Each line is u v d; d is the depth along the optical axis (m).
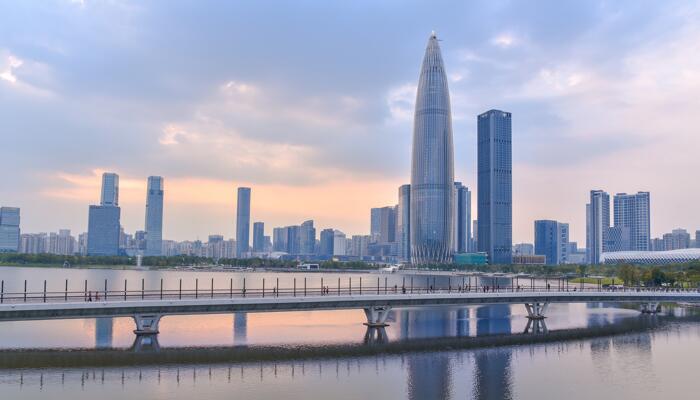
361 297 107.44
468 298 117.50
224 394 67.06
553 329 118.81
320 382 72.94
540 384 74.00
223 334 106.94
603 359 88.94
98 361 81.06
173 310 93.94
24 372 74.75
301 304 101.81
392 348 94.88
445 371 79.94
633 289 161.75
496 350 95.00
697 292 145.62
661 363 86.44
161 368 78.00
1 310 81.69
